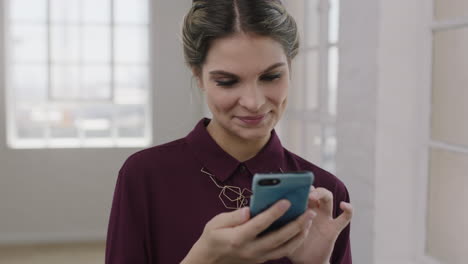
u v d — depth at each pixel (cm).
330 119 246
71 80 432
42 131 432
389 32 168
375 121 172
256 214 69
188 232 89
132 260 89
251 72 78
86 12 429
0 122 418
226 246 69
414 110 172
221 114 82
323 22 251
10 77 422
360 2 182
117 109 441
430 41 164
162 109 437
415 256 175
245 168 91
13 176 425
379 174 173
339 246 101
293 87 289
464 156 155
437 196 168
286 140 302
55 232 434
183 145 95
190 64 87
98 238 439
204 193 90
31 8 421
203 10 80
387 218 175
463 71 153
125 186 91
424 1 164
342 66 199
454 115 158
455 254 161
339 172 204
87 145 436
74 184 434
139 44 439
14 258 390
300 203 67
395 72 170
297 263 86
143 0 436
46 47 426
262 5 78
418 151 171
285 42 79
